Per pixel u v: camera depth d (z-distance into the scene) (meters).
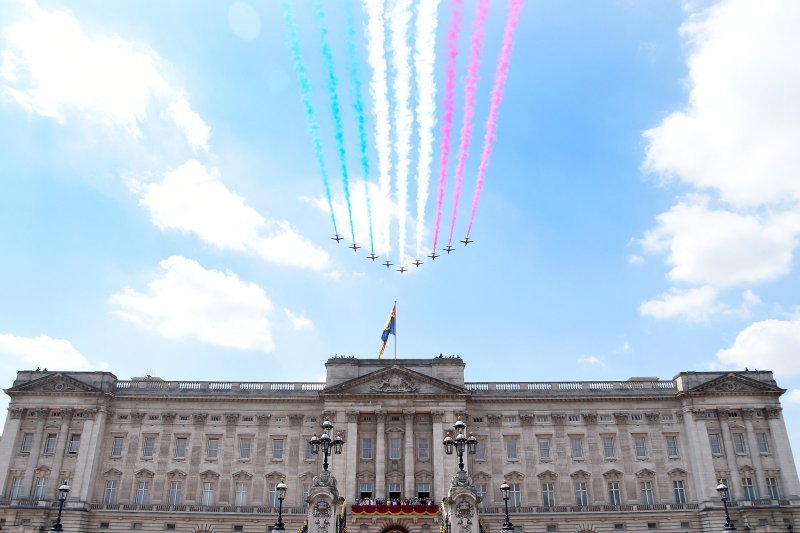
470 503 60.00
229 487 91.75
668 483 92.19
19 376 96.44
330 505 59.84
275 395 96.44
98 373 96.31
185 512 89.44
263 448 93.88
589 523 89.38
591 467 93.12
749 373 97.25
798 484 90.06
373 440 92.81
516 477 92.12
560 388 97.75
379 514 78.19
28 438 93.12
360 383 94.44
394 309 100.19
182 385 98.25
